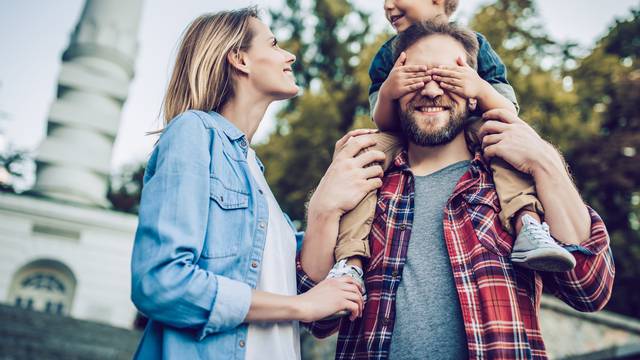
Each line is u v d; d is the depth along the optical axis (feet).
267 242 7.21
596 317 29.40
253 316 6.49
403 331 7.43
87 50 93.20
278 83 8.00
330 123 48.03
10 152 98.78
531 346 7.04
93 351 34.86
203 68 7.80
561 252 6.72
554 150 8.01
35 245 71.00
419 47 8.54
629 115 50.67
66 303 71.67
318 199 8.04
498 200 7.82
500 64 9.96
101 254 72.90
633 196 47.60
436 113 8.14
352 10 60.90
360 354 7.58
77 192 88.07
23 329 38.27
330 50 59.67
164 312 6.18
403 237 7.91
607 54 55.01
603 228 7.54
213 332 6.38
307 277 7.86
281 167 47.75
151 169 7.07
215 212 6.84
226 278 6.46
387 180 8.55
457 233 7.65
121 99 94.22
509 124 8.04
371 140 8.56
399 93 8.20
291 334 7.04
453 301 7.38
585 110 50.19
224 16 8.15
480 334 6.96
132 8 97.35
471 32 8.89
